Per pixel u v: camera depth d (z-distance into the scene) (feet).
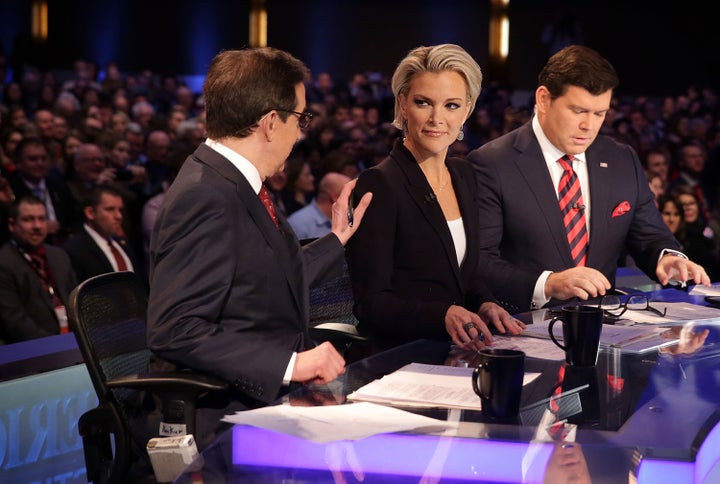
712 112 48.49
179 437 5.58
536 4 63.26
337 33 64.59
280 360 6.36
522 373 5.31
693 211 20.48
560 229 10.14
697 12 60.39
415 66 8.50
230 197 6.63
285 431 5.01
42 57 63.00
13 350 9.98
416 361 6.89
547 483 4.46
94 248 16.35
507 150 10.27
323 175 23.62
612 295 9.58
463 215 8.88
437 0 63.93
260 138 6.92
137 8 63.62
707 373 6.48
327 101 46.70
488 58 64.28
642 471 4.66
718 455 5.35
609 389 5.98
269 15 64.54
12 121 31.01
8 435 9.00
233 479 4.54
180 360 6.39
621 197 10.30
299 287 7.13
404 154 8.71
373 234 8.39
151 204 20.27
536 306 9.20
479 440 4.94
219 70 6.94
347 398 5.73
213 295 6.45
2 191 17.98
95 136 30.09
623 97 61.31
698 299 9.66
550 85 9.83
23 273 13.98
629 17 61.26
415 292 8.56
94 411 6.68
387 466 4.68
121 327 7.34
